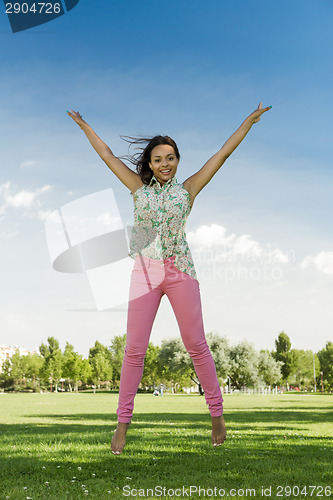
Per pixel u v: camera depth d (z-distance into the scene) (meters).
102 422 10.82
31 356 86.31
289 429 8.77
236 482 3.93
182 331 2.91
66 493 3.46
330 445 6.29
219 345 59.47
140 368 2.92
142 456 5.25
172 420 11.31
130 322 2.86
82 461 4.94
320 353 82.56
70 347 86.19
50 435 7.61
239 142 3.09
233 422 10.58
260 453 5.50
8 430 8.76
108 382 93.44
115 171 3.09
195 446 6.08
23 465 4.69
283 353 84.00
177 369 57.84
